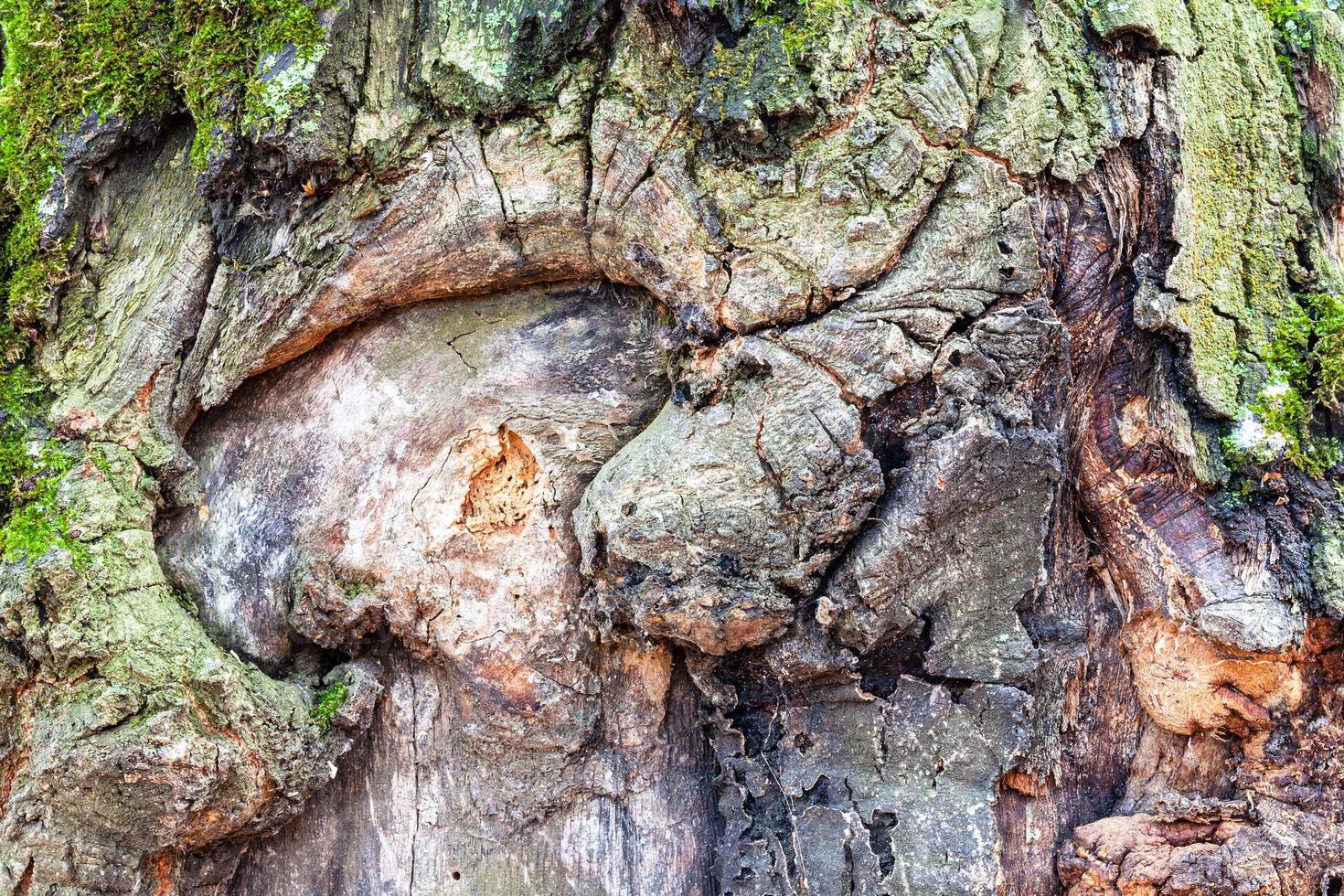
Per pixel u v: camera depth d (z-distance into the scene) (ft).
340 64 6.26
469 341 6.74
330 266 6.44
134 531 6.29
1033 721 6.19
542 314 6.75
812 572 6.02
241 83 6.26
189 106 6.38
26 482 6.22
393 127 6.32
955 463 5.85
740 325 6.06
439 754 6.80
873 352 5.89
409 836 6.77
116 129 6.51
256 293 6.49
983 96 6.01
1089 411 6.31
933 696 6.18
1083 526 6.48
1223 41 6.44
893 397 5.97
